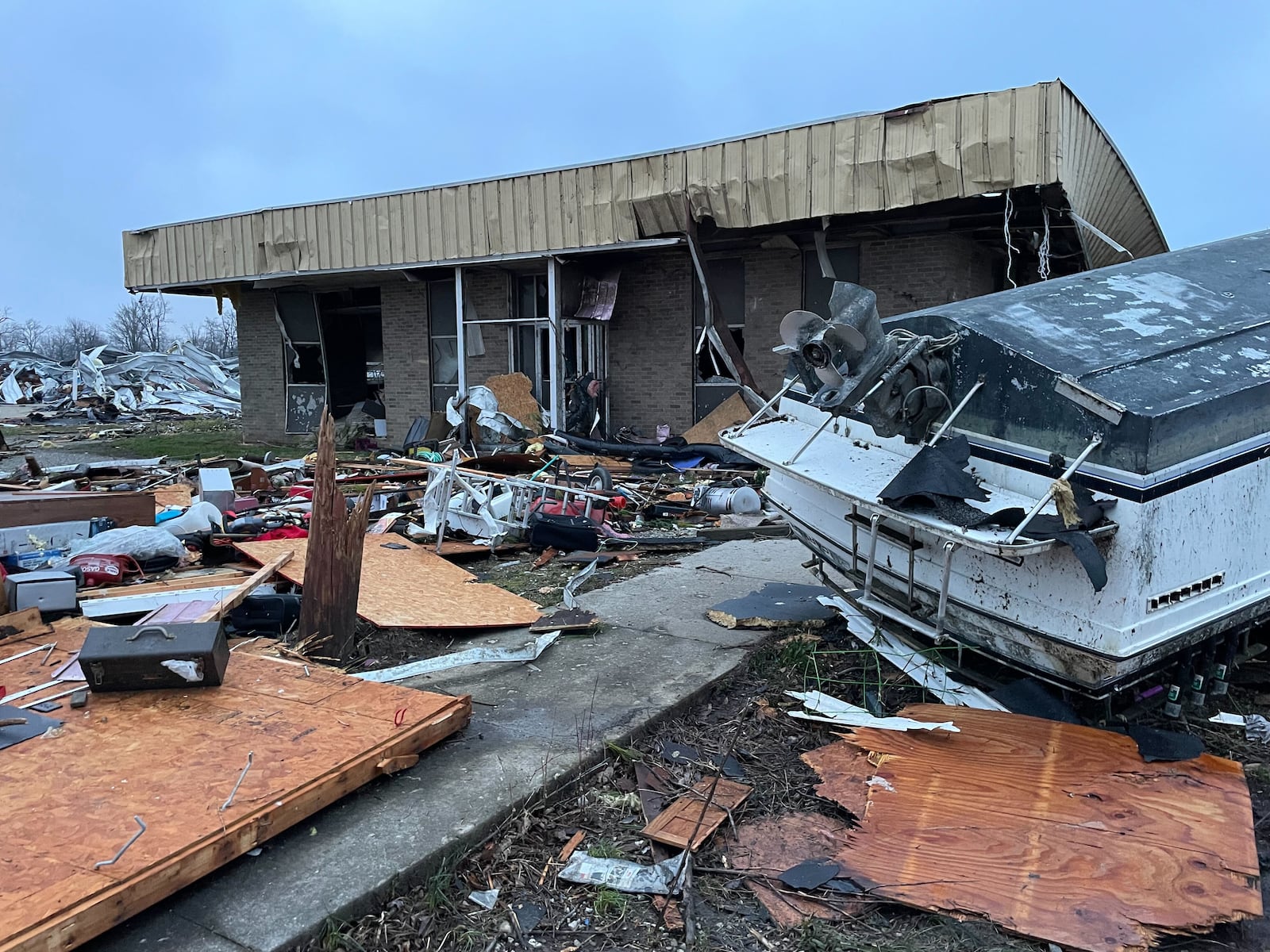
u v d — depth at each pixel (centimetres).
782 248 1255
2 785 275
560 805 323
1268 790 333
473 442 1331
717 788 335
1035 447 346
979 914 252
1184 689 396
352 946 239
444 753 346
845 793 321
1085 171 992
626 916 262
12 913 209
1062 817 294
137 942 229
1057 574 337
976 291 1240
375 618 509
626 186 1204
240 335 1858
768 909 264
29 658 406
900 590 428
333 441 443
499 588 613
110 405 2894
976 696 393
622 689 420
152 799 268
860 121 1008
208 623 373
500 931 254
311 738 316
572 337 1443
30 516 659
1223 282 450
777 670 459
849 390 361
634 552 752
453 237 1376
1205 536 331
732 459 1185
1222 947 248
